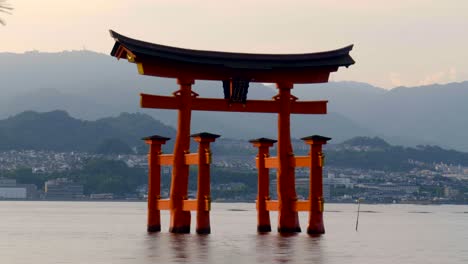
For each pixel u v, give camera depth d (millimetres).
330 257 80438
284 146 100562
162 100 96625
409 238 123062
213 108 99188
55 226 151875
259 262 74625
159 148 103625
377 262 78062
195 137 96938
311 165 98625
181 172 98688
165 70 96125
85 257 78812
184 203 99188
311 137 97750
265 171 104375
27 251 86125
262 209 104562
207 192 97250
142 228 142125
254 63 98312
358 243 102750
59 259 77250
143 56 94250
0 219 196125
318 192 99375
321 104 101250
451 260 82438
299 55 99438
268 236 99188
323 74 100812
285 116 100375
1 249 88938
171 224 100625
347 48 101062
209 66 97688
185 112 97500
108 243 97250
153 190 103812
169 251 83250
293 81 100625
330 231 139875
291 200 101688
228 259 76500
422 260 81875
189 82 97500
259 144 104312
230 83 99188
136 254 80875
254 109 100125
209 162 96375
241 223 177250
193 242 91875
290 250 85312
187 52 96312
